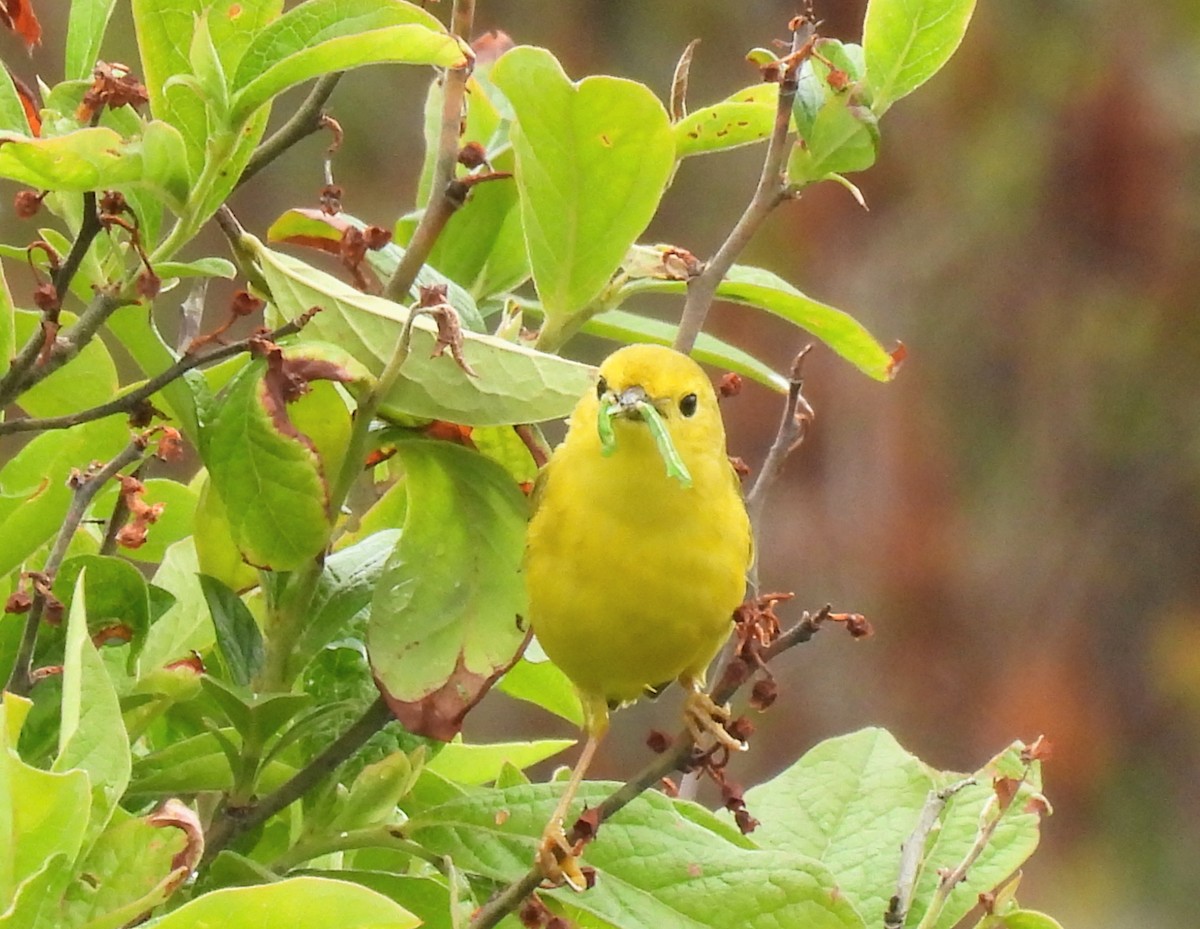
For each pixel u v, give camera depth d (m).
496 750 4.23
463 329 4.18
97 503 4.24
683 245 7.01
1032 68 7.12
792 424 4.23
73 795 4.10
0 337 4.18
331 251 4.21
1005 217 7.08
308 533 4.16
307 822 4.18
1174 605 6.95
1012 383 7.04
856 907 4.21
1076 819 6.79
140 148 4.14
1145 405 7.03
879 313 7.01
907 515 6.86
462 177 4.19
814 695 6.84
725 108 4.22
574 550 4.21
